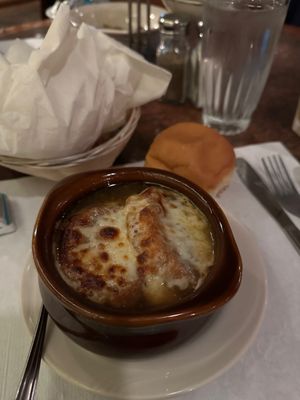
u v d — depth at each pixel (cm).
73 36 25
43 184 29
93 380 17
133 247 17
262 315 19
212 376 17
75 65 25
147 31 41
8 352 19
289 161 32
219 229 18
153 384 16
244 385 18
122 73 27
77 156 25
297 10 62
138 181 21
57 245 18
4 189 29
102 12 47
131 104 29
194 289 17
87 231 18
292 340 20
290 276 23
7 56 28
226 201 28
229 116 36
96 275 17
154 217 18
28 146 24
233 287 15
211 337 18
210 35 32
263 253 25
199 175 26
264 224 27
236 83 33
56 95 24
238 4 30
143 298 16
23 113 23
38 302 19
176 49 36
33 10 109
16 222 26
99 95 25
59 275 16
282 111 38
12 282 23
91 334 16
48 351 18
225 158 27
